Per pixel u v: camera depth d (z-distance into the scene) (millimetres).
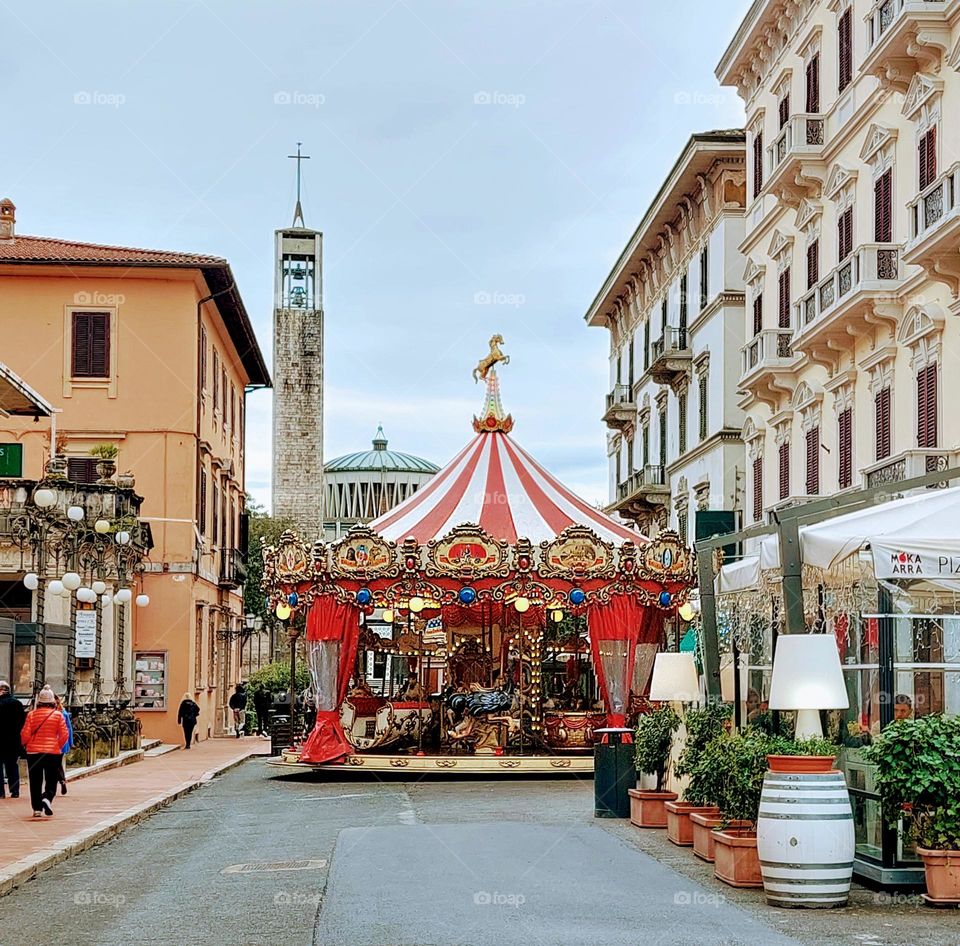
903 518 12422
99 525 29344
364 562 26625
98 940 10461
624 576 26906
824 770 11109
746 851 11844
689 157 43312
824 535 12828
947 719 11375
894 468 27328
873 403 30078
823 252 33406
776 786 11078
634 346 57094
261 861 14672
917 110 27250
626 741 18047
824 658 12016
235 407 52750
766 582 15211
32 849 15383
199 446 41031
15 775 21672
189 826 18734
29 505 29766
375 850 14781
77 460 39906
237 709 47188
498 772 26578
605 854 14086
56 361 40156
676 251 49000
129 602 35344
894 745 11188
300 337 77000
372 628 35656
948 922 10297
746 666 17344
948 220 24094
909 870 11383
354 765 26688
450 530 26906
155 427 40156
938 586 13773
